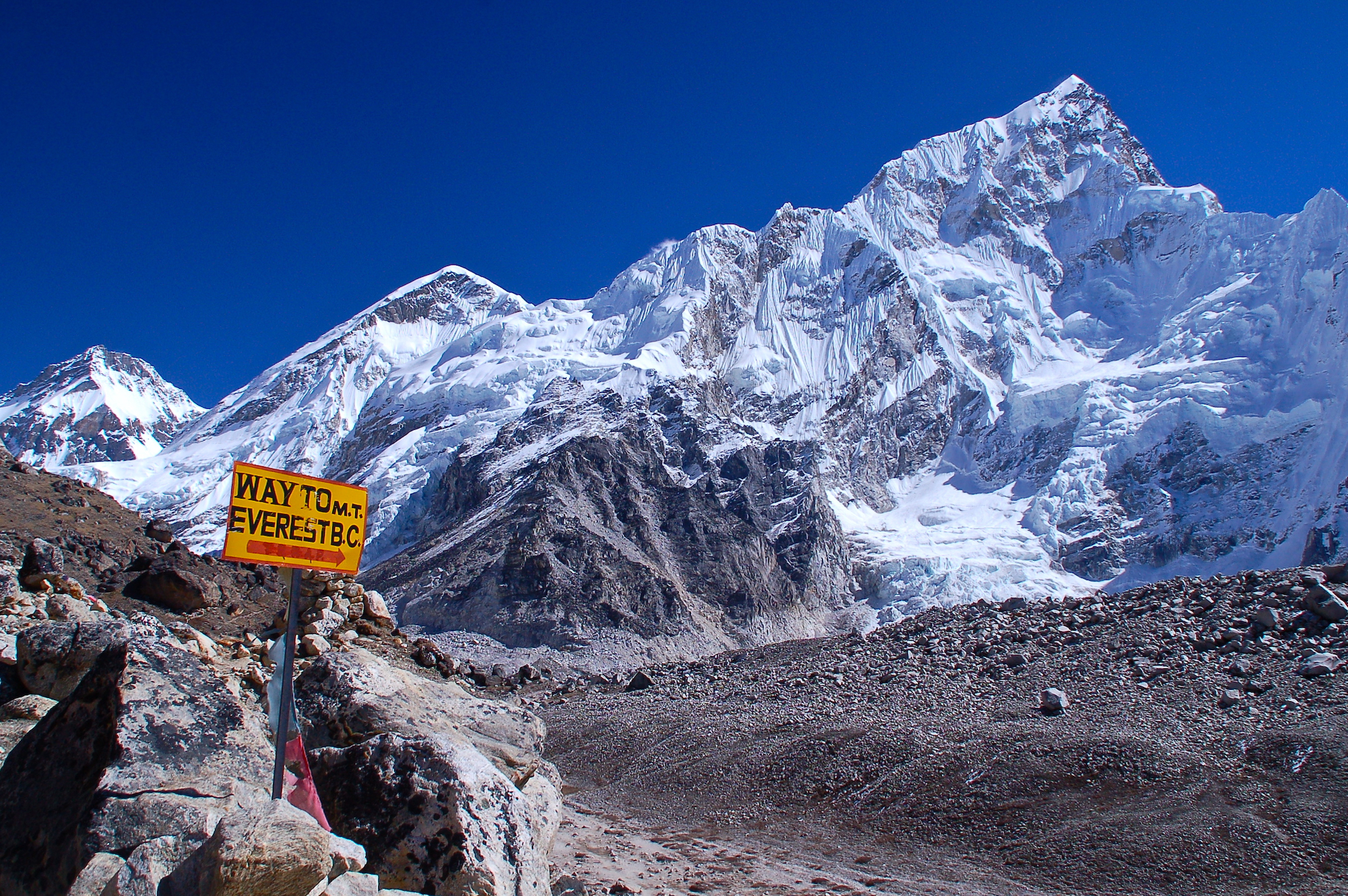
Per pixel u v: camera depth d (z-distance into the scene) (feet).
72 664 40.11
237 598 86.33
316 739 39.22
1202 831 48.98
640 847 56.65
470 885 29.86
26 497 92.48
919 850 55.31
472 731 43.29
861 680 90.17
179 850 24.29
